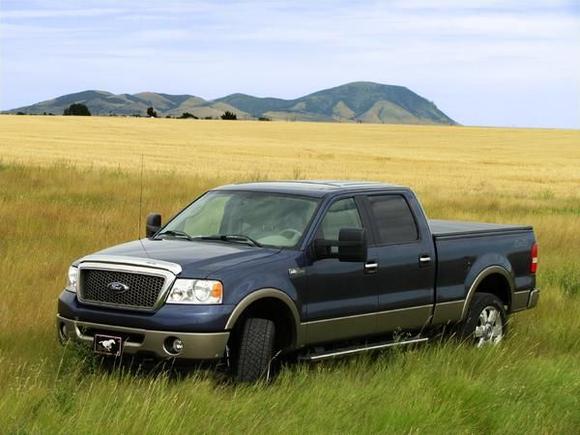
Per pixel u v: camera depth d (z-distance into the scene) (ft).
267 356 24.79
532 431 22.04
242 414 21.18
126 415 19.88
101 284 24.77
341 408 22.12
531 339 32.83
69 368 23.93
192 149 221.66
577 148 301.22
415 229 29.48
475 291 31.48
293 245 26.16
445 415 22.27
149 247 26.18
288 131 368.48
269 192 28.19
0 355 25.64
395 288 28.45
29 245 44.93
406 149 277.64
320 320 26.21
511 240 32.91
